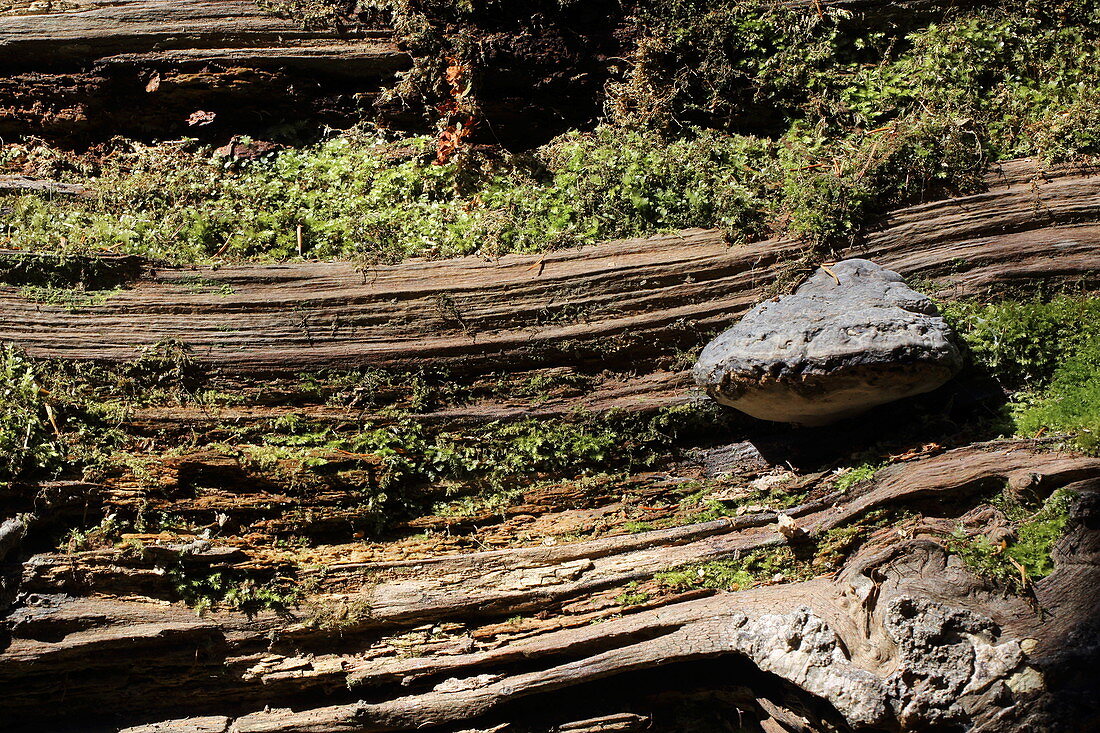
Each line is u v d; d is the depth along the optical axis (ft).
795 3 19.44
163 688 13.44
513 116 19.15
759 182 17.66
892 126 18.21
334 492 14.65
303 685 13.70
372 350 15.56
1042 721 12.64
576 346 16.12
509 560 14.53
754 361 14.29
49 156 17.69
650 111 18.80
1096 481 13.67
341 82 18.94
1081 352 15.60
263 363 15.16
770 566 14.62
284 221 17.20
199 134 18.51
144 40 17.95
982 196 17.19
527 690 13.70
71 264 15.07
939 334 14.24
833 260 16.76
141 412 14.38
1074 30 19.61
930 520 14.26
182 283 15.47
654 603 14.25
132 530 13.70
